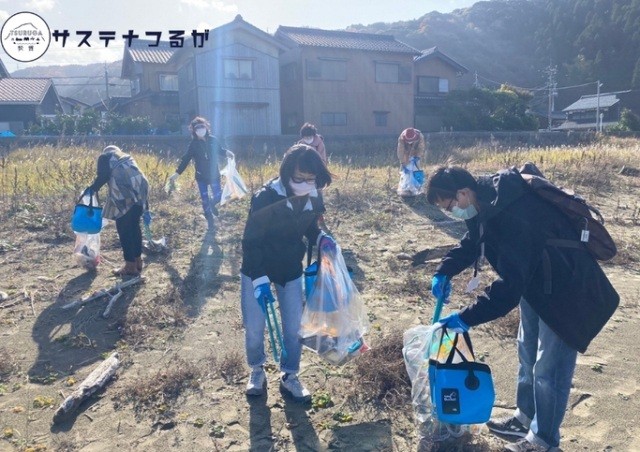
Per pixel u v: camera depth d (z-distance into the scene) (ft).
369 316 16.65
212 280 19.67
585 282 8.75
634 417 11.32
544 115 206.39
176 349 14.69
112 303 17.16
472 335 15.37
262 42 93.86
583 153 43.70
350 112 106.11
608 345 14.61
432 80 124.06
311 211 11.65
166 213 28.17
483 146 67.51
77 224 19.21
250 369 13.53
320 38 106.52
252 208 11.34
